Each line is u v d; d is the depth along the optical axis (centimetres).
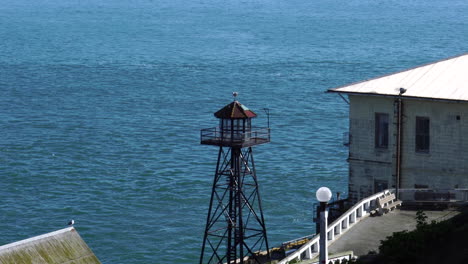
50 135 18000
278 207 12562
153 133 18325
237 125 8362
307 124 19438
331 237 6794
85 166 15250
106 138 17762
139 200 13038
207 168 15138
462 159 8431
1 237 11431
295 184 13912
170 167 15188
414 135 8644
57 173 14712
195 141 17512
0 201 12962
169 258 10650
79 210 12538
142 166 15238
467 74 8806
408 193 8019
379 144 8844
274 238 11262
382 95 8650
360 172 8988
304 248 6406
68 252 5431
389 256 5688
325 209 3941
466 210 7550
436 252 5581
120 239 11281
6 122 19488
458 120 8406
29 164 15338
